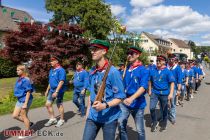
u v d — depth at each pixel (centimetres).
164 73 674
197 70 1463
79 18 3394
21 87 628
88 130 378
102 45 369
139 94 493
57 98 729
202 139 673
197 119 878
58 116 854
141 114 519
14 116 637
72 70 1569
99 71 374
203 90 1705
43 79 1458
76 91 862
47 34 1486
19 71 627
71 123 777
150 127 758
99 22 3016
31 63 1440
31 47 1499
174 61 857
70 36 1501
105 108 356
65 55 1511
